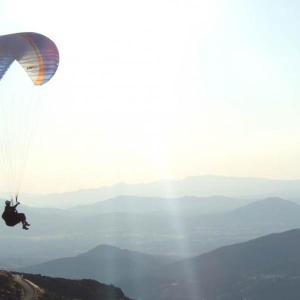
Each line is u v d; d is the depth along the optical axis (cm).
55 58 5144
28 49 4972
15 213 4534
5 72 4806
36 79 5153
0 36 5062
